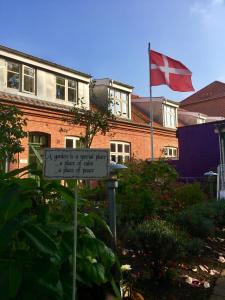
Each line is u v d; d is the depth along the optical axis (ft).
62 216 11.30
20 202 9.56
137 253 17.53
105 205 20.06
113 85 88.74
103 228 13.99
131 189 24.35
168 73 71.26
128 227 19.20
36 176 11.73
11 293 8.45
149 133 95.20
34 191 10.60
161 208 26.89
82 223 11.20
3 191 9.75
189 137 71.05
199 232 24.56
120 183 24.30
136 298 14.10
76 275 10.03
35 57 68.59
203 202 32.76
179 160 71.26
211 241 24.80
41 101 68.33
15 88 66.13
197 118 122.31
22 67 67.15
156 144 97.81
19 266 8.90
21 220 9.32
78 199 11.84
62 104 73.77
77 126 72.79
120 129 86.69
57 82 73.97
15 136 32.04
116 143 85.46
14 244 9.51
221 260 21.29
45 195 11.19
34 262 9.11
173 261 17.16
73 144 72.28
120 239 17.93
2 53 63.57
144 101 108.47
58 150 10.54
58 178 10.45
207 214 27.86
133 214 23.68
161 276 16.38
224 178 48.47
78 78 77.41
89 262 10.49
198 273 18.54
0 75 63.62
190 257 19.90
